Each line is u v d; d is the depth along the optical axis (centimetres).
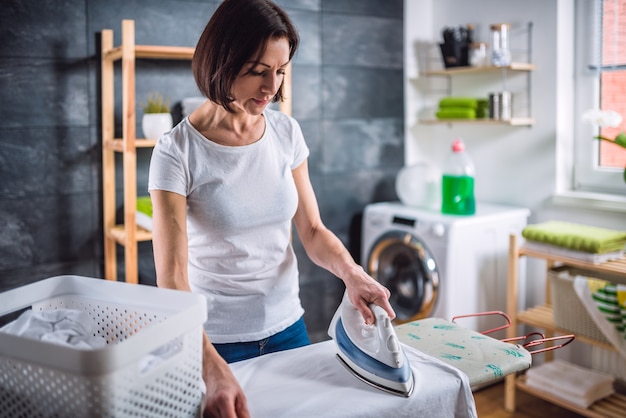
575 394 269
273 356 147
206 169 147
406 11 349
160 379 105
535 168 315
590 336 261
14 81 253
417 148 364
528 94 314
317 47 322
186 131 147
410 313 310
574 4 301
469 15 336
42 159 262
